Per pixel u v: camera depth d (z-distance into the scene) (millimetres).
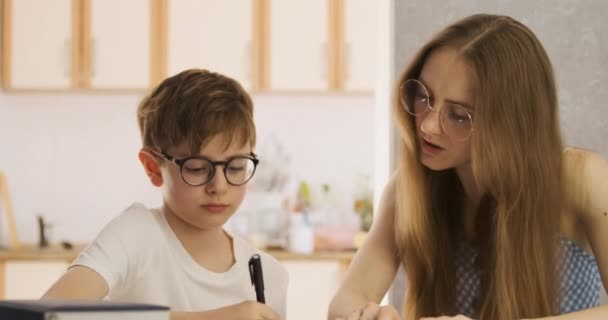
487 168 1636
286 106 5488
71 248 5125
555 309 1698
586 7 2402
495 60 1615
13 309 993
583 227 1759
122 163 5465
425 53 1683
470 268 1796
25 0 5117
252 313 1344
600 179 1702
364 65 5172
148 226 1588
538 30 2404
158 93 1594
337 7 5156
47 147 5438
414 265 1790
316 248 5047
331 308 1777
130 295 1559
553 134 1688
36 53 5129
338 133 5496
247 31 5152
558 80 2402
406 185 1756
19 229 5414
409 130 1705
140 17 5137
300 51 5172
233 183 1526
